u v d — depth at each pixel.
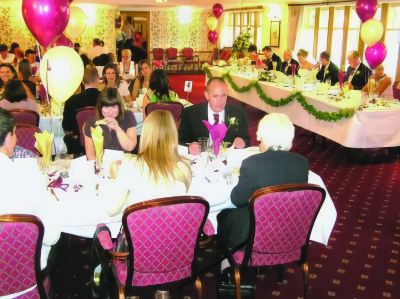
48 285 2.32
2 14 13.80
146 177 2.25
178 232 2.23
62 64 3.18
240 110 3.79
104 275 2.62
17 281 2.06
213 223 2.82
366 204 4.54
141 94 6.23
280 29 13.99
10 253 1.98
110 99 3.38
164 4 12.84
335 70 8.09
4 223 1.91
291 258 2.58
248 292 2.80
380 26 6.38
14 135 2.17
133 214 2.12
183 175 2.29
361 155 6.14
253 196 2.32
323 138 6.62
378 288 3.08
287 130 2.49
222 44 17.70
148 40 17.38
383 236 3.85
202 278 3.15
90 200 2.54
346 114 5.68
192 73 16.78
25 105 4.72
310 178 3.10
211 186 2.79
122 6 15.02
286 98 7.34
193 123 3.76
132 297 2.73
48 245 2.30
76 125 4.86
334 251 3.58
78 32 6.31
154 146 2.25
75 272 3.16
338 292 3.03
